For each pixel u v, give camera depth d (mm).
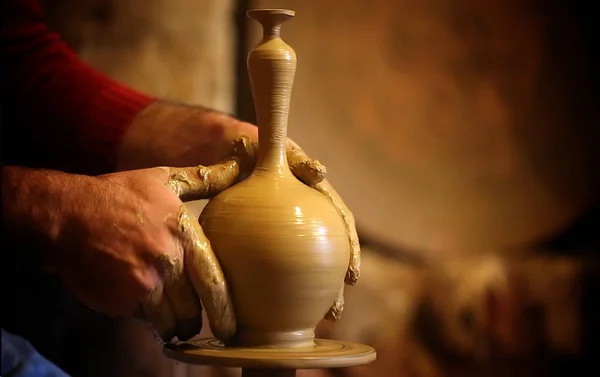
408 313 1841
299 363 749
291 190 836
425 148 1906
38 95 1350
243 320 827
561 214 1980
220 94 1654
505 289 1907
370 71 1860
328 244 817
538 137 1998
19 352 1040
